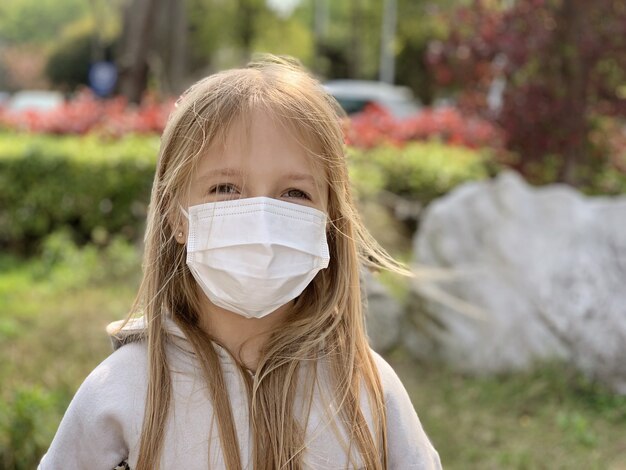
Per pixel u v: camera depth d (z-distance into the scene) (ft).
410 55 93.86
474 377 15.37
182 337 5.13
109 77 46.16
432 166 23.36
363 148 24.90
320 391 5.11
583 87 22.22
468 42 22.70
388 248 18.62
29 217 24.29
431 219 16.67
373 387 5.22
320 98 5.18
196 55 103.81
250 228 4.72
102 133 26.78
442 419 13.43
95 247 23.63
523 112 22.47
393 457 5.26
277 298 4.89
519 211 15.97
